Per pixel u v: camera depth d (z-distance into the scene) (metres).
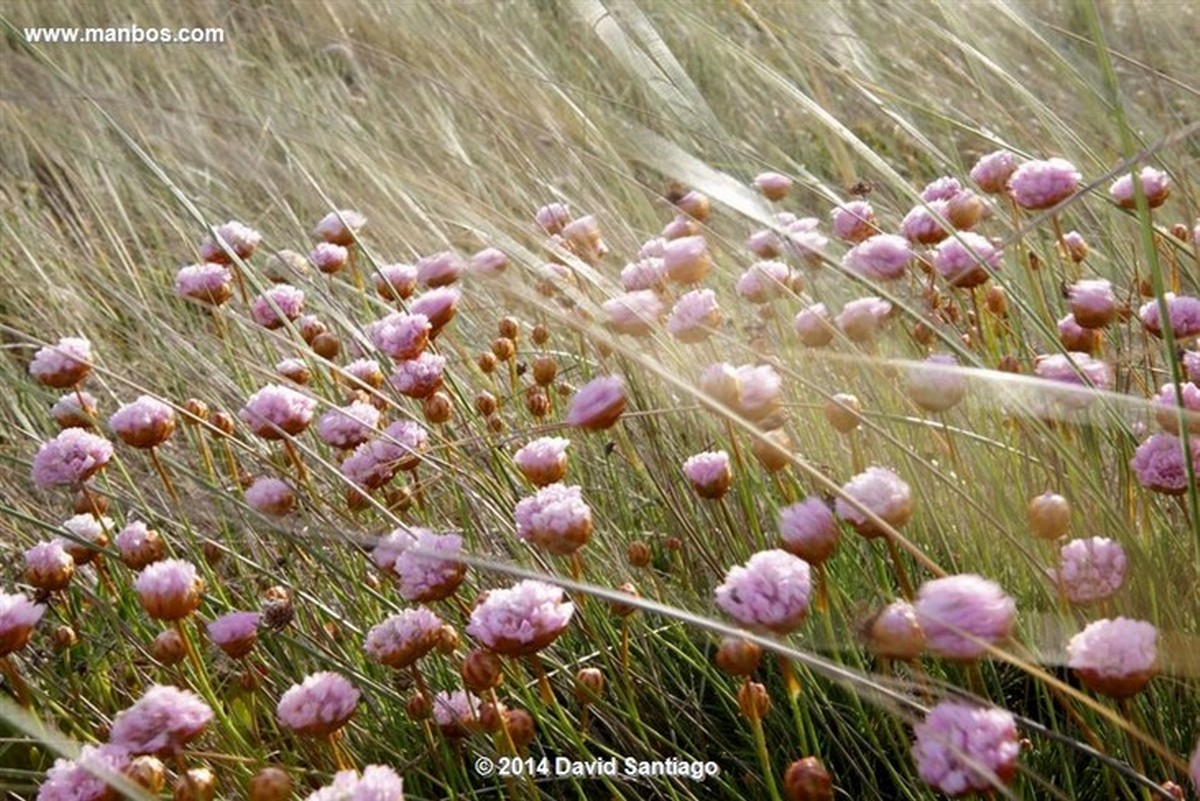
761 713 0.61
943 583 0.56
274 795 0.60
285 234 1.19
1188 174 0.85
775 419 0.68
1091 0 0.61
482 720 0.62
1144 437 0.70
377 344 0.76
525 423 0.88
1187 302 0.69
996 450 0.73
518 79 1.12
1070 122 0.96
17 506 0.91
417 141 1.25
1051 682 0.56
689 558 0.80
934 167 1.22
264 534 0.85
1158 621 0.64
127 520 0.89
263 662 0.76
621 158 1.04
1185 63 1.13
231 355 0.91
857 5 1.35
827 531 0.61
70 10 1.65
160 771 0.60
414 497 0.82
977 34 0.93
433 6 1.34
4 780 0.72
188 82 1.46
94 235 1.28
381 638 0.64
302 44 1.56
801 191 1.17
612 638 0.75
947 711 0.55
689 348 0.80
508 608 0.61
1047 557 0.68
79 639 0.78
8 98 1.34
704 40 1.36
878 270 0.74
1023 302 0.70
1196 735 0.66
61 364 0.77
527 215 1.05
